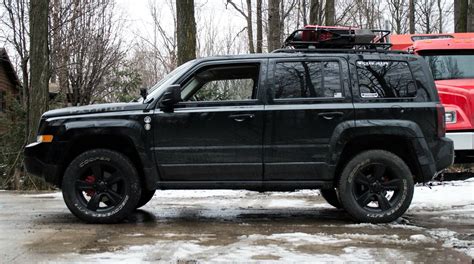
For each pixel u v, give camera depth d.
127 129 5.91
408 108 6.01
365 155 6.02
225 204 8.02
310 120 5.95
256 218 6.60
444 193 8.72
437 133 6.04
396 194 6.07
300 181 6.04
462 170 11.29
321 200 8.48
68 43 17.02
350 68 6.12
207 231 5.63
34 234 5.41
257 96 6.04
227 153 5.96
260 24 19.42
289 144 5.96
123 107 6.04
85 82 17.38
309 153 5.96
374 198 6.08
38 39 10.73
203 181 6.03
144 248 4.77
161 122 5.96
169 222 6.24
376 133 5.92
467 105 8.69
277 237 5.29
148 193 7.26
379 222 6.04
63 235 5.36
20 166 11.45
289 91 6.06
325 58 6.16
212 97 6.16
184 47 11.71
